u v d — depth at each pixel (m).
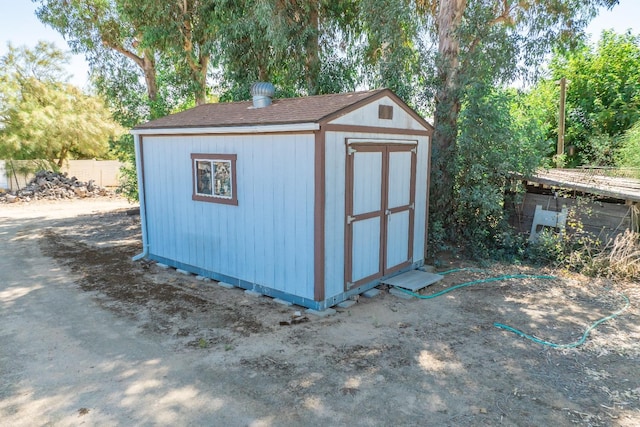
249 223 6.05
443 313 5.36
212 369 3.94
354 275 5.86
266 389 3.60
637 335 4.68
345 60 11.74
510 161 7.71
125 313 5.38
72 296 6.04
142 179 7.79
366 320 5.13
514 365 4.01
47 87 21.91
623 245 6.84
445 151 8.09
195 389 3.61
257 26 10.32
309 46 10.79
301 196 5.34
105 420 3.19
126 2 12.09
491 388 3.61
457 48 8.83
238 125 5.77
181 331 4.82
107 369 3.96
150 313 5.37
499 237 8.09
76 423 3.16
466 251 8.25
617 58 17.23
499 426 3.09
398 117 6.39
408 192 6.84
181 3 11.95
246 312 5.39
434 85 8.52
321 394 3.52
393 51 9.31
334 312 5.36
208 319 5.17
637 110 15.61
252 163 5.85
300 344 4.46
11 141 19.70
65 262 7.96
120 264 7.78
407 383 3.69
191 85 13.07
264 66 11.28
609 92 17.00
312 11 10.95
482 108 7.45
